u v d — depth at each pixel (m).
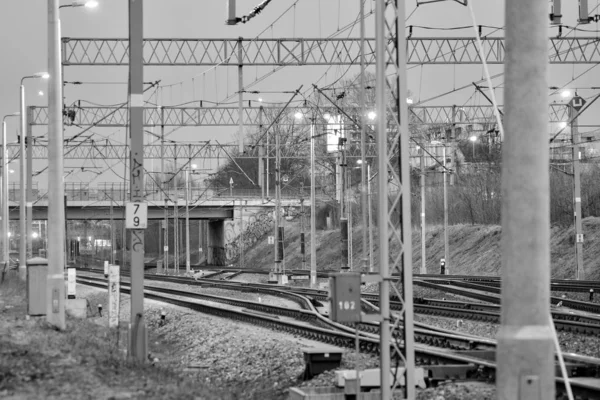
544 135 10.77
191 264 147.88
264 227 131.00
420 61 48.94
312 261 67.19
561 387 17.34
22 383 17.20
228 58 50.38
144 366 21.05
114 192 118.75
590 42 47.22
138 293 22.88
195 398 17.12
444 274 72.44
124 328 30.56
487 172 89.50
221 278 94.62
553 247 75.75
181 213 122.81
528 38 10.74
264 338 29.67
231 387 22.31
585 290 51.12
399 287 19.12
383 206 15.78
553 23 40.84
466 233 90.31
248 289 66.50
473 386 18.50
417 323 34.09
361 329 35.53
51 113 29.09
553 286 53.78
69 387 17.06
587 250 70.94
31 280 31.70
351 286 15.33
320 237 115.44
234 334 31.66
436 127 75.56
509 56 10.84
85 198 119.12
